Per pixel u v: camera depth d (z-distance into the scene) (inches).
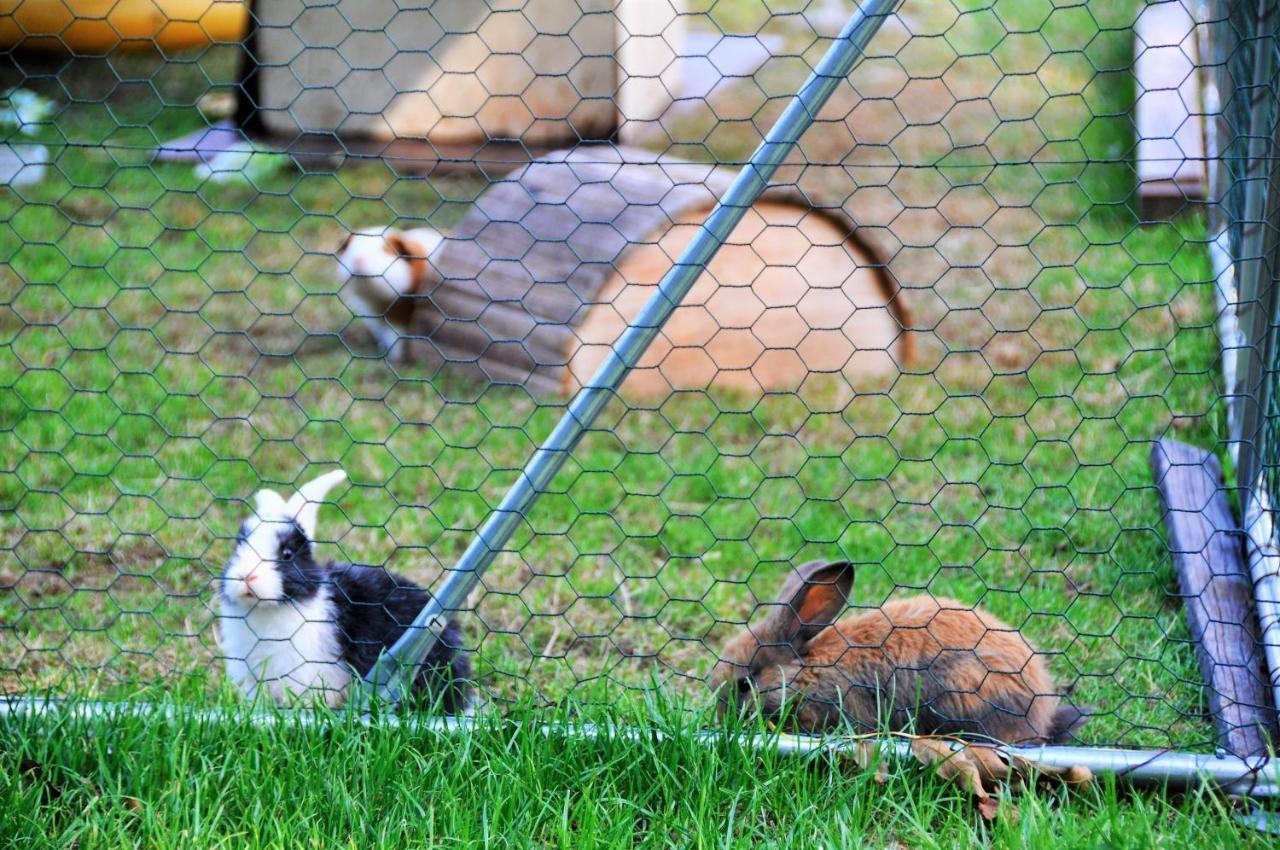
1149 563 359.3
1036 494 406.9
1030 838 225.1
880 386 522.9
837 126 846.5
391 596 315.3
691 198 520.1
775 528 403.9
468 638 336.8
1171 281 564.4
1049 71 890.7
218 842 228.7
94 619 339.9
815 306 542.3
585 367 512.1
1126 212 665.6
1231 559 328.2
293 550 306.3
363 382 529.3
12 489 414.3
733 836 238.4
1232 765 250.5
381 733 256.4
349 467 445.1
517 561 383.2
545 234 536.7
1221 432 420.5
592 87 844.0
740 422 492.1
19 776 245.9
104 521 397.4
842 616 326.3
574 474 443.2
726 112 895.7
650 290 517.0
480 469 446.3
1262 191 314.7
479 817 238.7
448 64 845.2
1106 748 261.1
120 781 247.1
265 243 678.5
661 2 911.0
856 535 393.7
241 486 428.5
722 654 304.0
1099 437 441.1
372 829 234.7
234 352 550.3
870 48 960.9
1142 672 305.0
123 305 585.3
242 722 261.3
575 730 258.1
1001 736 276.7
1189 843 225.6
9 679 306.3
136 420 468.4
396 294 538.6
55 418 462.6
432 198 757.9
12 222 669.3
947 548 378.0
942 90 878.4
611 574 375.6
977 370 518.6
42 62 897.5
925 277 619.2
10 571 368.5
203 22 917.2
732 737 254.7
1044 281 596.7
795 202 531.8
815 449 463.5
